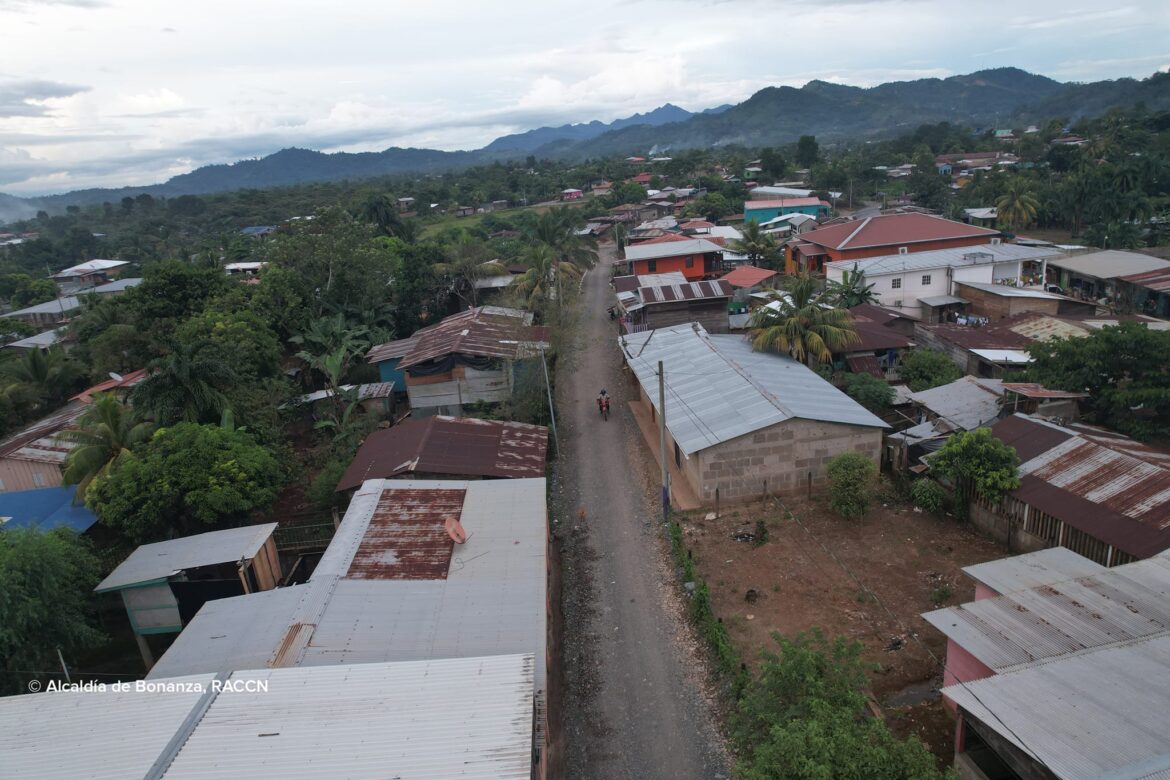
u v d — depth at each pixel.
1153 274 45.25
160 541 22.09
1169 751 9.90
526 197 143.88
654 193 125.44
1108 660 12.20
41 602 16.84
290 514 27.34
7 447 29.88
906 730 14.45
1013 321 38.38
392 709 11.87
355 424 32.25
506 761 10.62
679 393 29.50
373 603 16.05
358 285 47.59
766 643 17.75
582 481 28.72
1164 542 16.33
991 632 13.59
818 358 33.91
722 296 43.53
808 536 22.58
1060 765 9.93
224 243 105.50
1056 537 18.97
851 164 121.44
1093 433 22.83
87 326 45.50
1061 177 96.00
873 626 18.00
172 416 27.28
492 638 14.90
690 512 24.78
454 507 20.77
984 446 20.91
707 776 14.34
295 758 10.83
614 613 20.16
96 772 10.77
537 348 34.22
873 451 24.88
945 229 55.25
